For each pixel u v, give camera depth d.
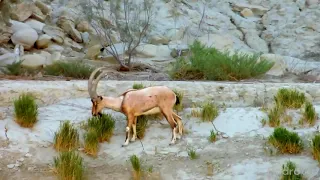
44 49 48.25
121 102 23.30
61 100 27.59
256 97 28.92
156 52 48.62
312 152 21.69
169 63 45.38
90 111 26.39
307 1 64.62
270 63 40.81
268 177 20.48
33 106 24.42
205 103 27.14
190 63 39.25
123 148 23.11
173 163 21.92
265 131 24.61
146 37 51.53
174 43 51.97
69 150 22.05
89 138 22.45
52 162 21.64
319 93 29.84
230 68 37.53
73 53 48.94
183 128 24.56
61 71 39.38
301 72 43.56
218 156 22.44
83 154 22.34
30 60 41.22
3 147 22.14
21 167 21.12
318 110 26.53
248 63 39.06
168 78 37.84
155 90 23.44
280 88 29.02
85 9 50.44
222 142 23.72
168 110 23.41
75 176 20.09
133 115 23.30
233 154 22.56
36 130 23.78
